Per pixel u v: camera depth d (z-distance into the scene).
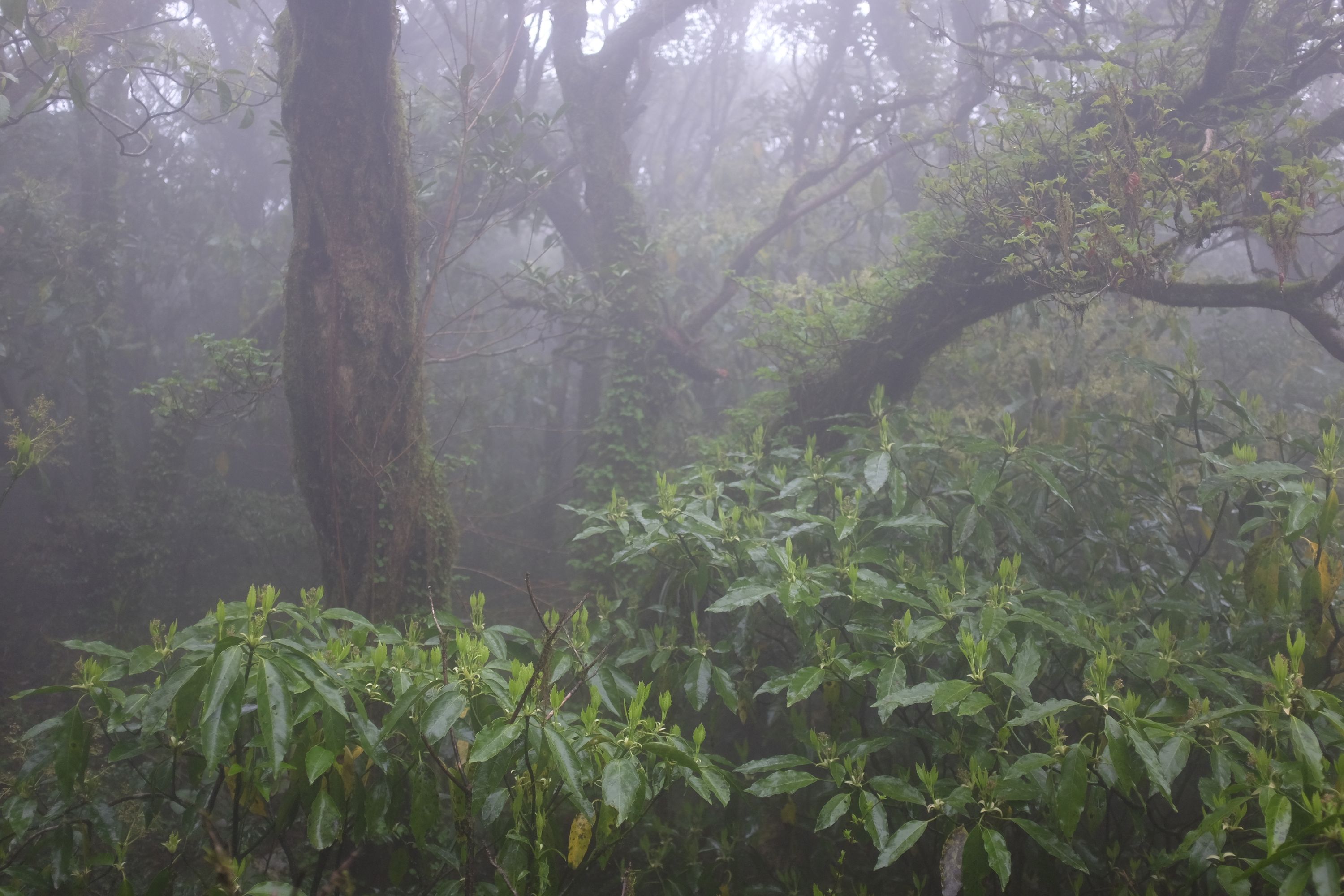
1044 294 4.86
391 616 4.85
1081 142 4.35
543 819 2.42
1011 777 2.52
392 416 4.91
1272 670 2.89
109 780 4.25
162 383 6.68
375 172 4.81
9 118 4.70
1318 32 4.87
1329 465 3.16
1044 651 3.18
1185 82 4.94
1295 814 2.25
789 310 5.71
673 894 3.41
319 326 4.72
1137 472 5.04
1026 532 3.78
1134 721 2.51
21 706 5.97
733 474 4.98
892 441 3.96
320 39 4.56
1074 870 3.15
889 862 2.53
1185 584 3.94
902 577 3.49
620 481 7.54
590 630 3.61
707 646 3.56
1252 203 4.69
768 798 3.75
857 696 3.29
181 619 7.48
